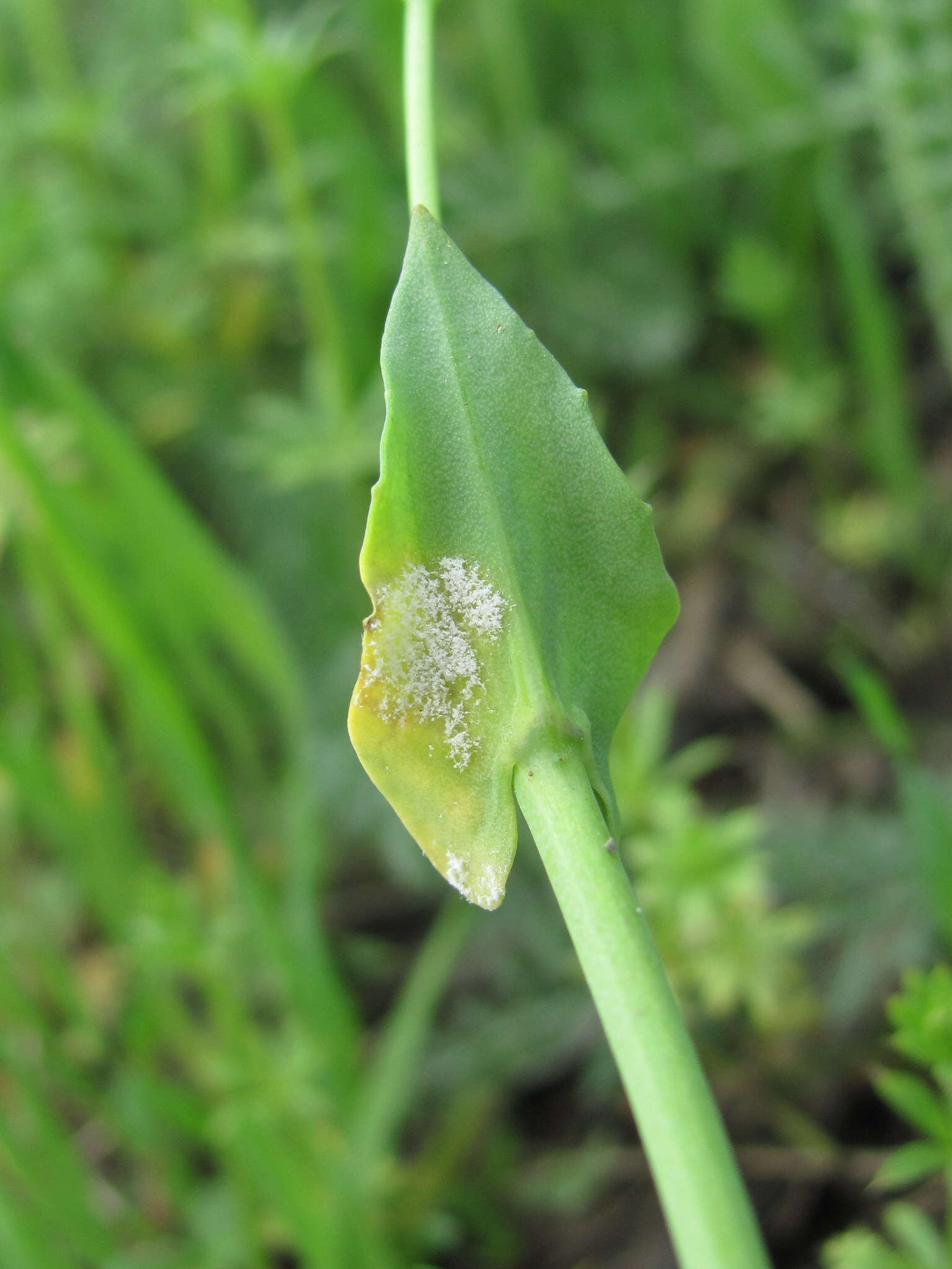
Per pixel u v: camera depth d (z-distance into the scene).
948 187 0.26
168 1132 0.23
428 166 0.10
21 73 0.38
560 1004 0.24
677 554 0.31
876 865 0.23
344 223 0.30
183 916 0.22
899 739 0.16
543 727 0.09
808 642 0.29
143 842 0.29
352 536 0.29
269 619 0.24
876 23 0.25
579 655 0.09
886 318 0.28
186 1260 0.21
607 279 0.33
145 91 0.36
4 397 0.19
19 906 0.26
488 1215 0.22
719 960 0.20
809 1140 0.21
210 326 0.33
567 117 0.35
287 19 0.35
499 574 0.09
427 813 0.09
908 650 0.29
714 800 0.28
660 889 0.20
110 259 0.34
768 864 0.23
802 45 0.30
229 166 0.33
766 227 0.32
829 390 0.30
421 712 0.09
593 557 0.09
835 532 0.30
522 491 0.09
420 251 0.09
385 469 0.09
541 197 0.32
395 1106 0.21
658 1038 0.08
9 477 0.20
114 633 0.20
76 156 0.33
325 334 0.27
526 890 0.25
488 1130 0.23
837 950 0.23
